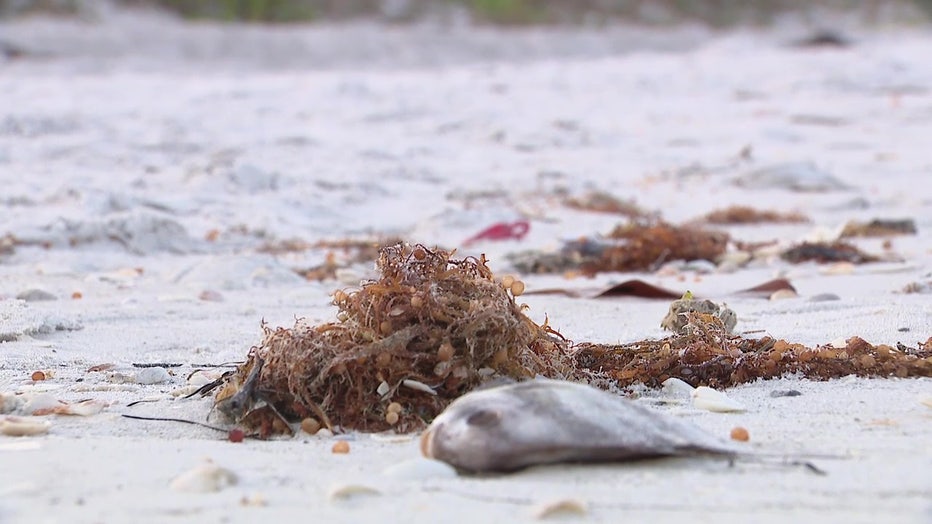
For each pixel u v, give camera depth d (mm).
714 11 107500
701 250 24531
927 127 48219
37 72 62594
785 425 10375
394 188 35875
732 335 13539
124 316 17672
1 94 50938
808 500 8125
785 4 111812
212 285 21328
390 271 11227
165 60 71812
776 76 60938
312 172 37312
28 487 8484
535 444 8797
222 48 76750
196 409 11234
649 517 7805
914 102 53406
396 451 9695
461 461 8891
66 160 37031
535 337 11578
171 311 18250
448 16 96125
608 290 19484
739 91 56812
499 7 98500
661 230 25062
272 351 10922
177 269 23281
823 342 14547
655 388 12016
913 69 62281
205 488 8453
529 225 29938
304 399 10633
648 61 68875
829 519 7766
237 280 21594
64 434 10398
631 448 8867
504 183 37562
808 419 10609
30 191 32250
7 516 7867
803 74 61188
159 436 10375
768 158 42531
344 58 76750
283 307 18844
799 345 12898
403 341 10703
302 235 29375
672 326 15312
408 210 33250
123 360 14234
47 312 16969
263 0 92188
